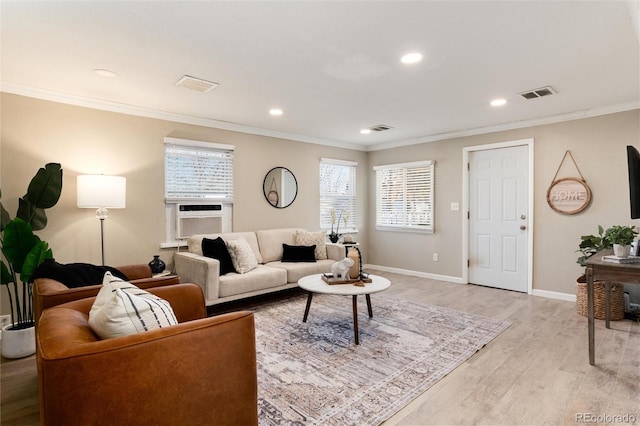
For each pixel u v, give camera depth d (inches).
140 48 90.4
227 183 173.9
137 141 145.1
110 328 48.4
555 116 158.9
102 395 41.0
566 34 83.4
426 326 123.3
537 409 73.5
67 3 69.8
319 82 116.0
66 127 128.0
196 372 47.8
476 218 189.5
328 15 75.0
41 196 111.2
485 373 89.4
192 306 81.7
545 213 163.9
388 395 79.1
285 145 198.2
